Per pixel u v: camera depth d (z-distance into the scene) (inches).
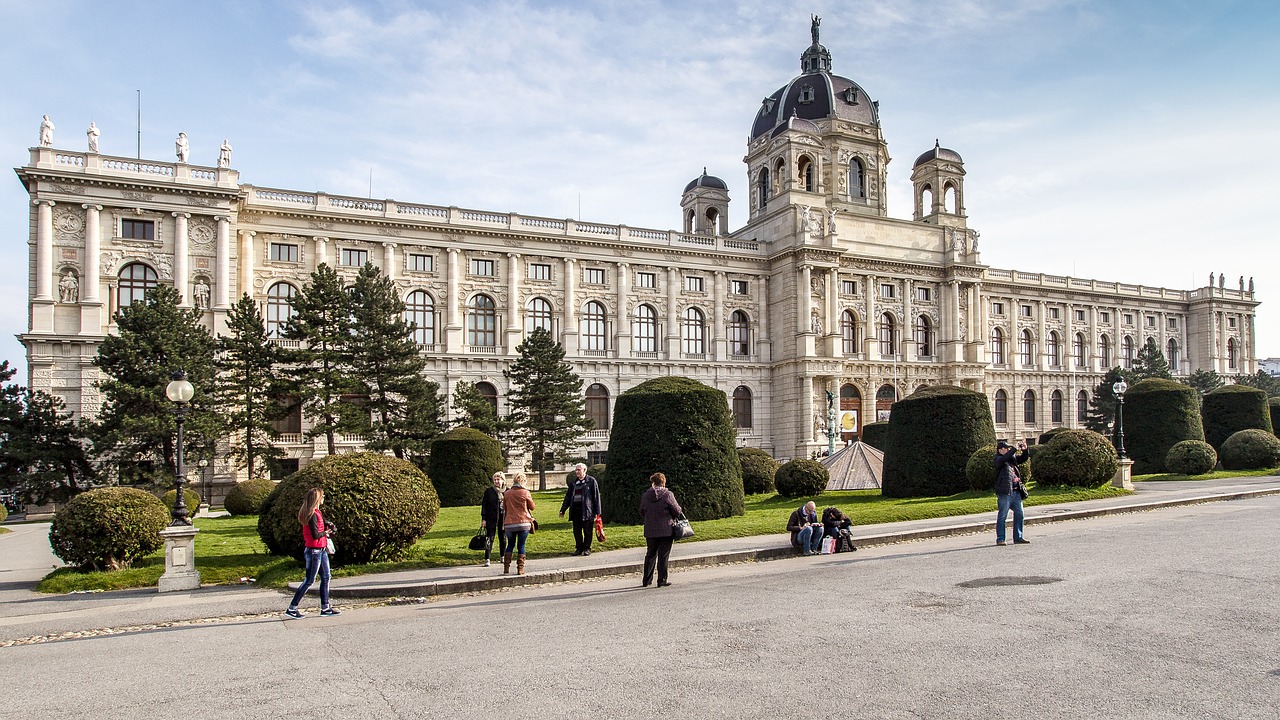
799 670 479.2
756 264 3654.0
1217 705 394.6
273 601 808.3
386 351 2315.5
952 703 410.9
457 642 595.2
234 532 1406.3
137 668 552.7
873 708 408.2
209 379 2111.2
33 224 2370.8
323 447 2682.1
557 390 2593.5
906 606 645.9
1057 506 1317.7
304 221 2800.2
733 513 1283.2
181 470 938.1
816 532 1009.5
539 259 3203.7
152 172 2497.5
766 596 723.4
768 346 3661.4
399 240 2935.5
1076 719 382.3
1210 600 617.0
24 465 2006.6
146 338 1994.3
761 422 3602.4
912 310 3887.8
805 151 3678.6
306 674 518.6
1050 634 537.3
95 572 995.3
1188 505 1379.2
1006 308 4362.7
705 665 498.9
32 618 768.9
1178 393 2143.2
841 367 3545.8
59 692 497.7
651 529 816.9
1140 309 4817.9
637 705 427.8
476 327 3095.5
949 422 1627.7
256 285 2731.3
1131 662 469.1
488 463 1910.7
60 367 2347.4
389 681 494.0
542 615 687.7
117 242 2443.4
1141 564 783.7
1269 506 1290.6
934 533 1105.4
